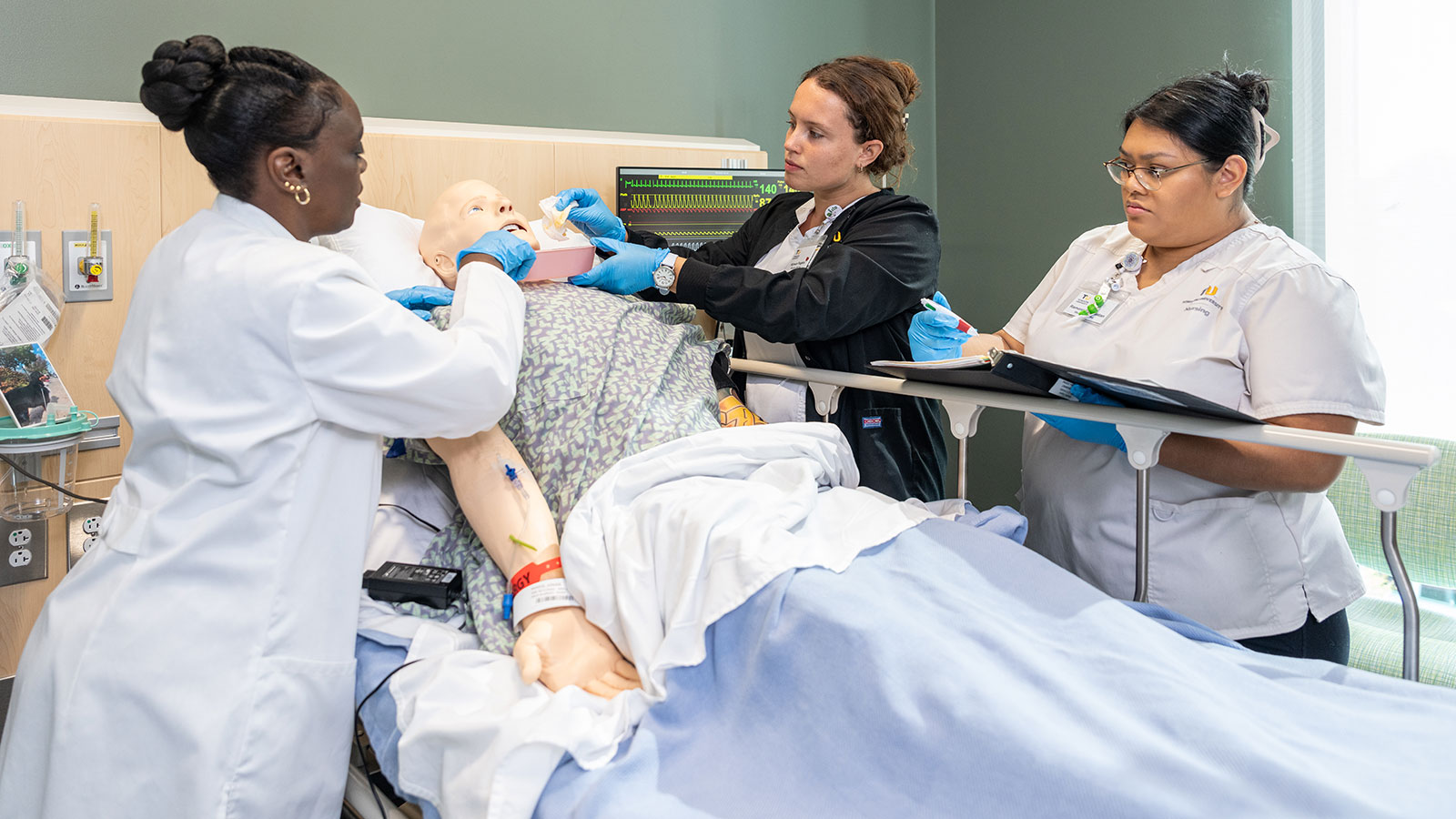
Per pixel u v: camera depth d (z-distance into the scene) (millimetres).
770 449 1493
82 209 1705
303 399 1215
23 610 1742
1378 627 2213
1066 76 3076
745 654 1172
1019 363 1331
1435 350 2484
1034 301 1846
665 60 2699
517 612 1324
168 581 1201
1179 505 1548
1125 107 2947
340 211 1317
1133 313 1590
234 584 1209
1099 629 1154
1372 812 877
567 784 1064
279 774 1220
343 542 1286
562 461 1534
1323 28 2543
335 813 1305
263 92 1201
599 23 2549
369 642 1411
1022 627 1175
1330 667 1175
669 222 2389
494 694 1223
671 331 1763
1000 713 1003
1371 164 2520
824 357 1947
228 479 1209
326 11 2111
